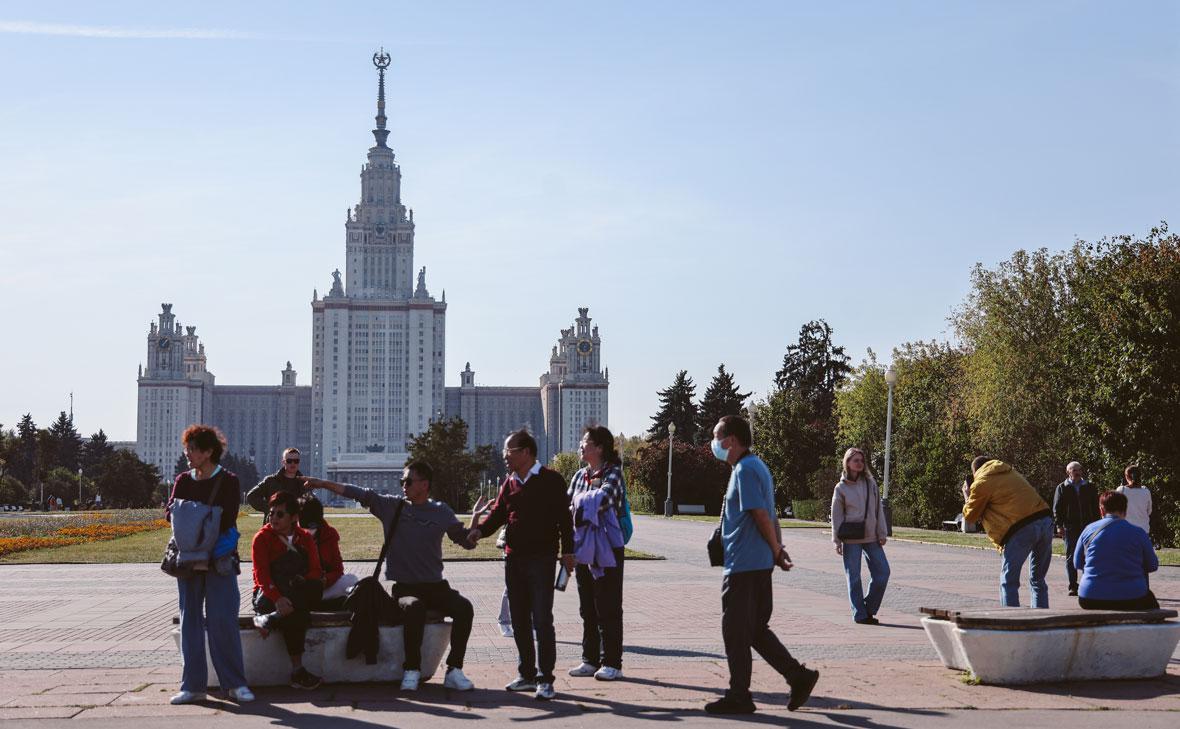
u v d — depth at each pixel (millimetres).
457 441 104438
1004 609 10445
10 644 12836
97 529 45469
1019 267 54625
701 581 21297
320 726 7973
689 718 8273
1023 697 9055
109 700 9008
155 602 17719
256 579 9820
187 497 9031
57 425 191625
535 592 9383
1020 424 53156
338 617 9773
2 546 31375
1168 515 32438
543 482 9609
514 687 9523
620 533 10273
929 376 67500
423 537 9859
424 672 9852
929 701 8883
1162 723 8031
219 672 9008
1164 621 9859
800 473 93188
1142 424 31703
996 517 13164
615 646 10109
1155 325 31359
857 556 14445
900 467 66562
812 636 13078
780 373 120500
